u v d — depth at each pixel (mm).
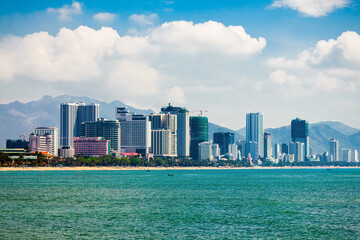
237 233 121062
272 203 188375
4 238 114062
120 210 164750
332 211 162375
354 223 136750
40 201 195125
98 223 135750
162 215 151875
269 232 122812
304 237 116750
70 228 127438
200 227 129625
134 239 113438
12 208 170250
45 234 118938
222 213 156875
